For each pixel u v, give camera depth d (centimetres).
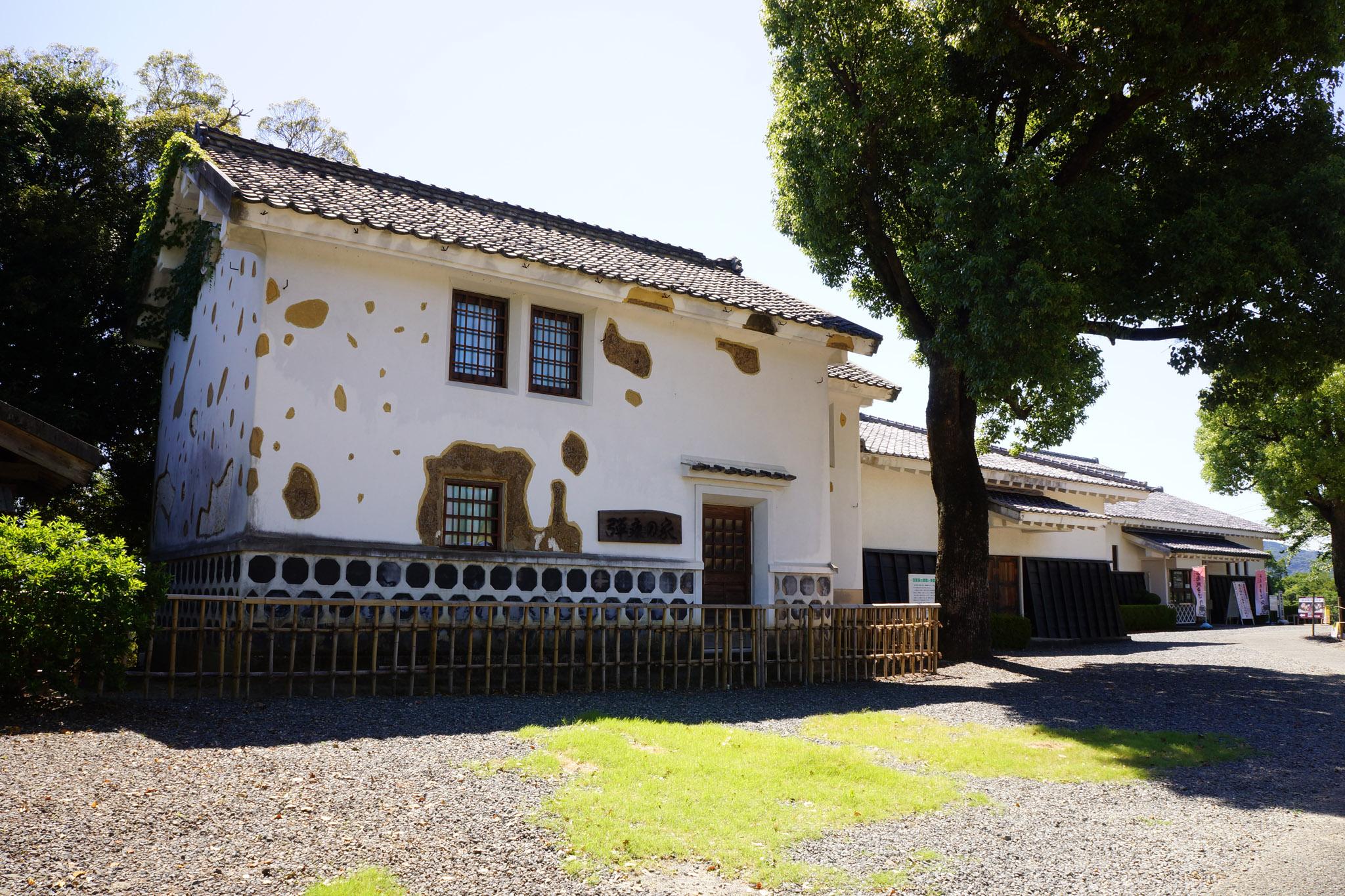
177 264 1434
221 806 498
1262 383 1563
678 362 1371
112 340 1819
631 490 1291
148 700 788
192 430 1308
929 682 1290
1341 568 2594
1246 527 3531
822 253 1518
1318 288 1343
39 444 943
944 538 1571
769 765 671
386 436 1090
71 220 1680
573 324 1285
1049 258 1304
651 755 677
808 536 1492
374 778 570
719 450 1398
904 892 451
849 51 1371
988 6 1300
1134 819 599
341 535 1041
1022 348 1263
